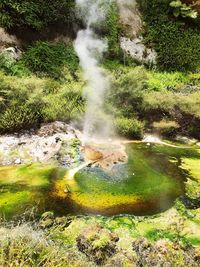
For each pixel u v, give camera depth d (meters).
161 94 8.48
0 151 6.21
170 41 12.17
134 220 4.80
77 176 5.76
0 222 4.38
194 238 4.53
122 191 5.46
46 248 3.85
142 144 7.24
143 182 5.75
